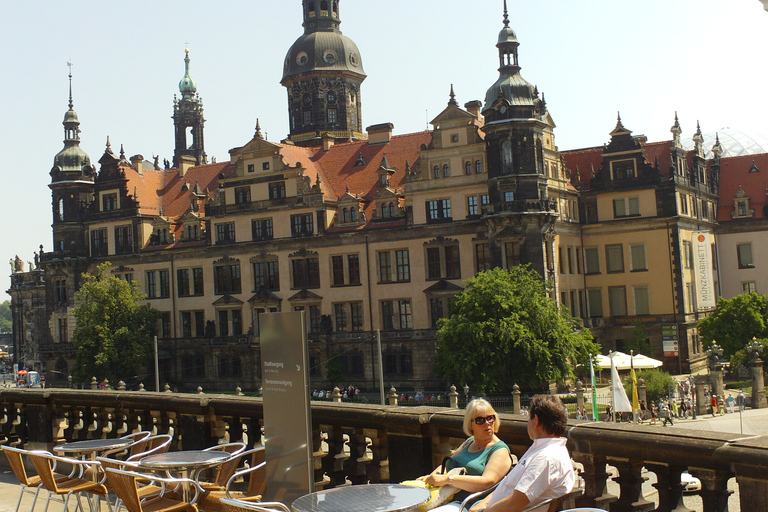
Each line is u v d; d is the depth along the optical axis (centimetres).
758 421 6619
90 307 11169
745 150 14600
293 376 1490
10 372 19875
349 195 10456
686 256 10731
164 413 2186
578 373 9131
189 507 1521
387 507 1206
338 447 1788
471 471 1314
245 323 11206
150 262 11981
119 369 11012
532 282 8231
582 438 1331
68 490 1662
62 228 12562
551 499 1143
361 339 10288
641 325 10544
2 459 2595
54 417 2475
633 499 1305
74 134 12925
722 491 1180
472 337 7875
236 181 11250
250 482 1680
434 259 9962
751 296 9738
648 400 7719
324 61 13100
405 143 11044
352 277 10456
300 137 13162
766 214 11975
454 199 9812
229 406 2006
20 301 19950
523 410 7325
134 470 1877
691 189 11025
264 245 11038
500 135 9381
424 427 1603
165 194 12675
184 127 19075
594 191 10838
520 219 9238
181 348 11619
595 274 10838
